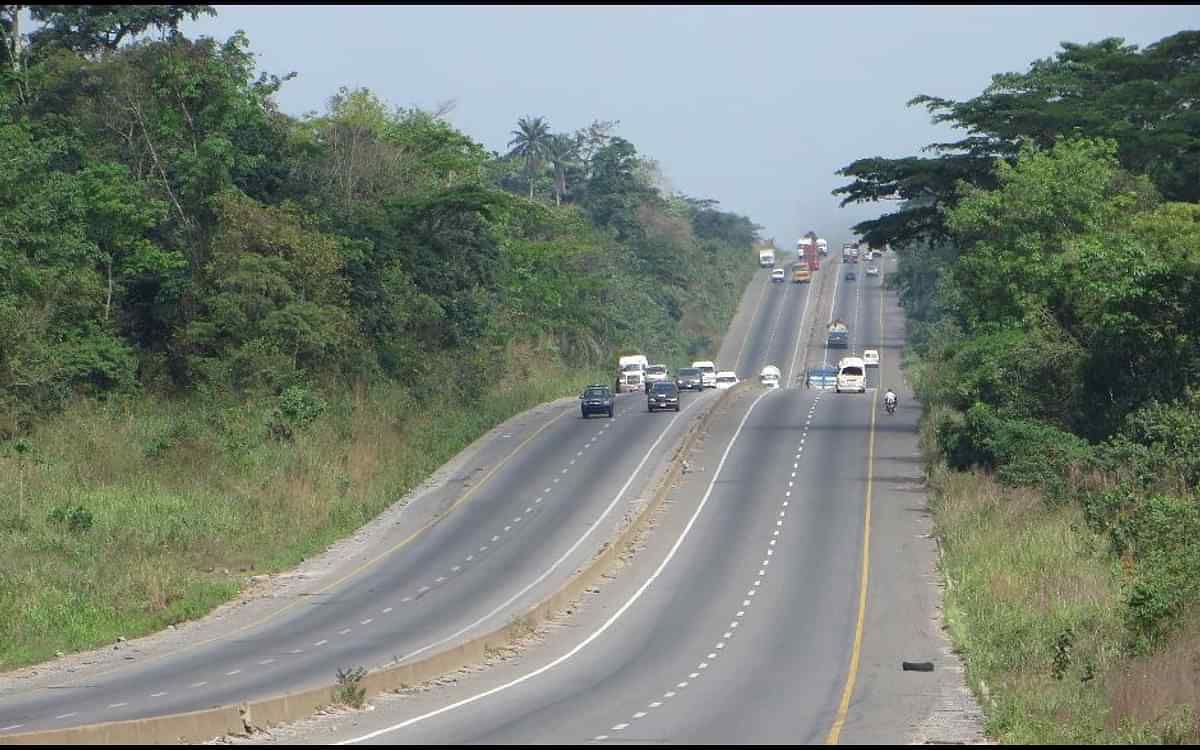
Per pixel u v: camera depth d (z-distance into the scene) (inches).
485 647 4658.0
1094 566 5664.4
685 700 3865.7
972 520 6860.2
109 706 3892.7
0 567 5999.0
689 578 6166.3
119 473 7780.5
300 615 5654.5
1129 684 3804.1
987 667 4323.3
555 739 3245.6
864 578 6092.5
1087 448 7411.4
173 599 5861.2
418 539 7278.5
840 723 3511.3
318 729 3403.1
